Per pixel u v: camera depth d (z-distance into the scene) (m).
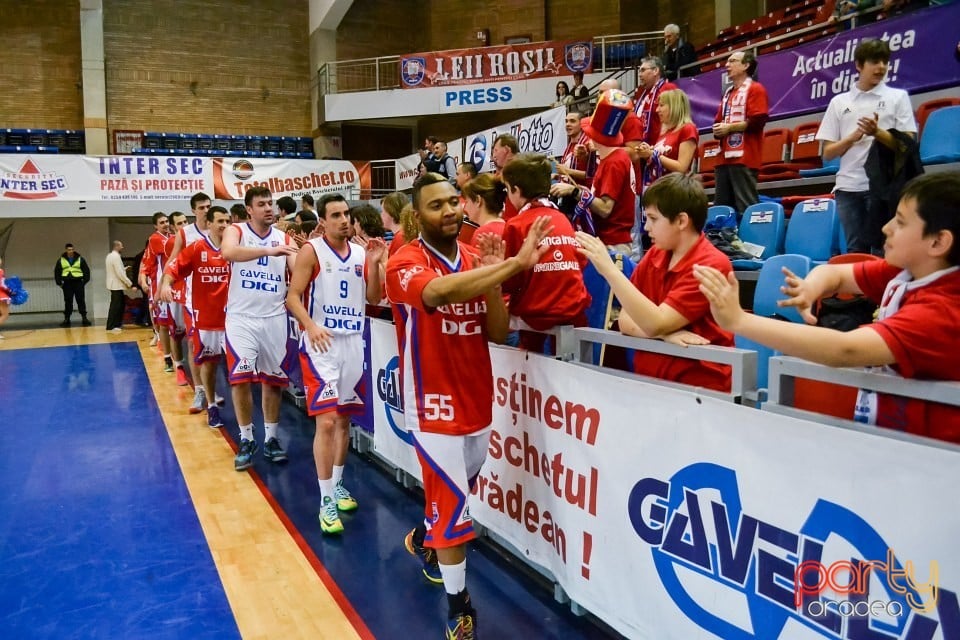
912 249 1.54
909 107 4.21
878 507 1.50
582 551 2.51
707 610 1.96
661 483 2.11
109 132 15.96
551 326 2.73
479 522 3.30
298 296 3.74
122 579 3.20
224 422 6.20
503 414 2.99
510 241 2.79
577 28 15.84
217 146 16.09
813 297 1.93
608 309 3.25
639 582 2.22
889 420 1.66
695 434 1.97
